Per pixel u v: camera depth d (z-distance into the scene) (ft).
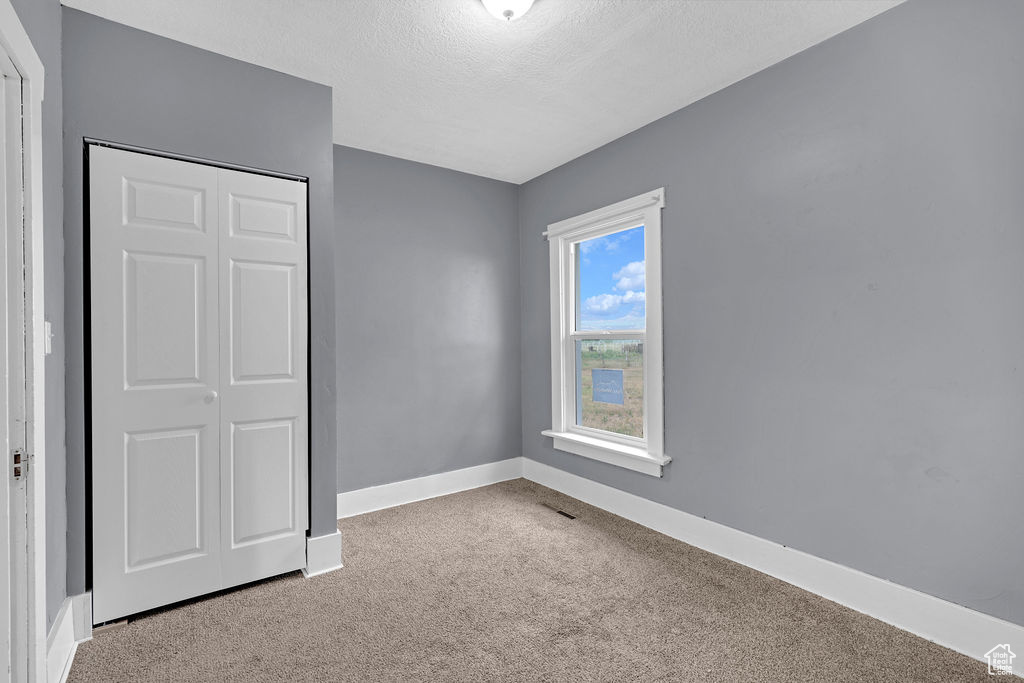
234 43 6.82
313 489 7.76
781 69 7.41
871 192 6.43
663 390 9.29
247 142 7.25
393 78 7.80
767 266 7.62
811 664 5.48
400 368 11.19
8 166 4.18
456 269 12.06
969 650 5.63
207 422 6.89
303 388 7.66
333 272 7.97
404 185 11.28
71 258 5.98
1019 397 5.31
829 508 6.91
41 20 5.13
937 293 5.89
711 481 8.46
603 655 5.64
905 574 6.18
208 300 6.89
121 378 6.32
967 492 5.68
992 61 5.44
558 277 11.80
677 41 6.89
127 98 6.38
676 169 9.00
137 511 6.42
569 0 6.01
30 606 4.45
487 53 7.15
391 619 6.40
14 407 4.32
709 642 5.88
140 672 5.40
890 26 6.23
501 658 5.60
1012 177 5.32
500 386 12.80
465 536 9.14
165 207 6.61
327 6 6.07
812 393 7.09
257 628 6.21
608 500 10.49
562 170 11.70
